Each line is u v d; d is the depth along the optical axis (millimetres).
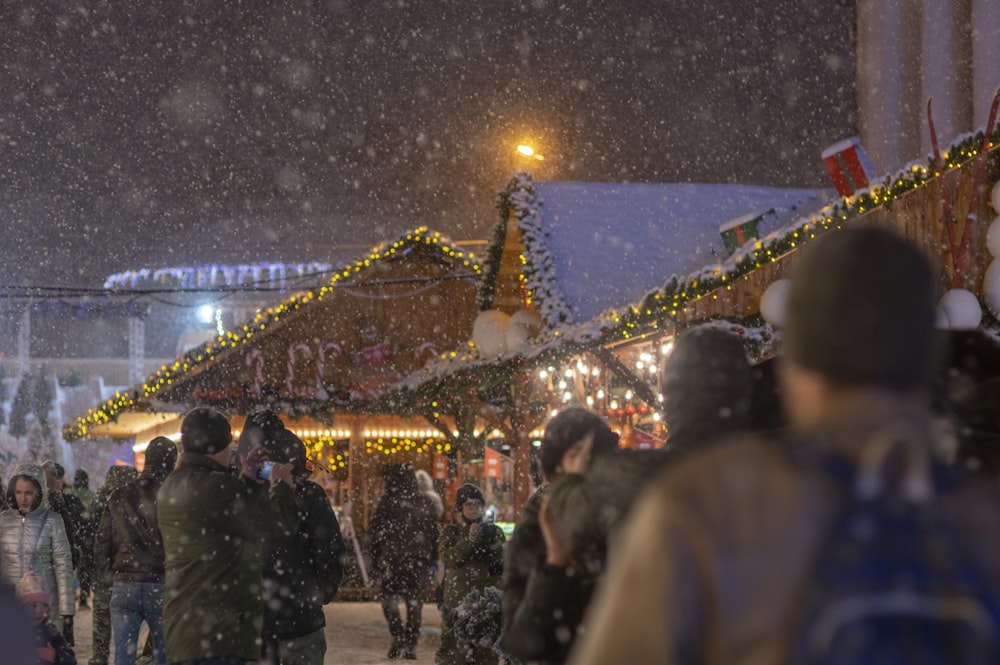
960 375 3309
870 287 1539
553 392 17219
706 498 1442
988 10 17625
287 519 6422
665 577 1410
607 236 15602
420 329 26781
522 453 17344
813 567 1391
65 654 6695
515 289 20234
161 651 9586
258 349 26234
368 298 26719
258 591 6531
